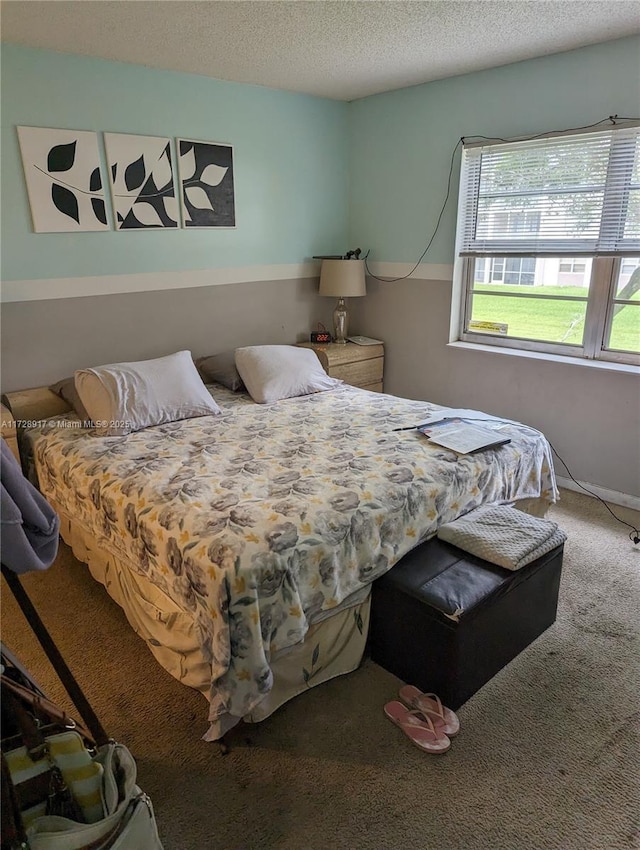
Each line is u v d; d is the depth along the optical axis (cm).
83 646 209
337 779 155
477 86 324
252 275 373
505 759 160
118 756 119
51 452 252
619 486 311
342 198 412
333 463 221
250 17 235
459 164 343
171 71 308
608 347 310
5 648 113
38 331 293
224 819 144
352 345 400
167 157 317
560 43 274
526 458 248
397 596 181
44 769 109
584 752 162
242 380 329
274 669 170
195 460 228
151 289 328
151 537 183
